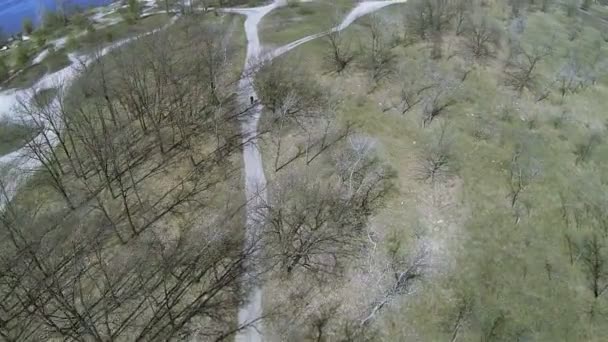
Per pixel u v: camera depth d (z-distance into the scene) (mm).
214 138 66250
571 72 78938
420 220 55469
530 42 85125
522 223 55625
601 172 62844
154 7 112188
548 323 47438
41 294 46406
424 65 77375
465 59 79062
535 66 78500
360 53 80500
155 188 60031
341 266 51156
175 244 53688
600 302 49250
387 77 74875
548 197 58438
